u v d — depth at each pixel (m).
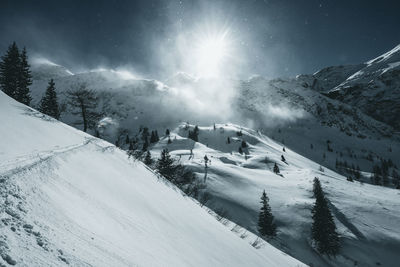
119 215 6.22
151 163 31.45
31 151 8.27
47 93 49.31
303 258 45.47
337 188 79.25
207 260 7.45
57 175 6.20
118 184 9.75
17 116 13.32
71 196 5.36
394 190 91.06
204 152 141.62
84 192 6.26
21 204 3.44
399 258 45.56
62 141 13.40
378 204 66.00
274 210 60.34
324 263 44.97
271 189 73.38
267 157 136.25
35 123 13.98
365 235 51.59
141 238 5.59
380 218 58.53
